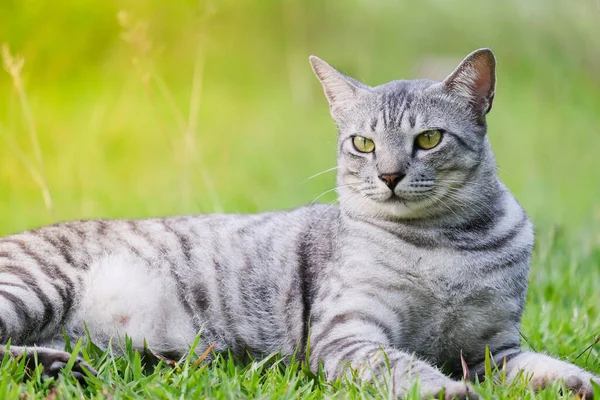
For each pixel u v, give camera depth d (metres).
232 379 5.95
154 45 19.41
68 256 7.01
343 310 6.52
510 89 20.00
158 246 7.22
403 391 5.70
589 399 5.90
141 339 6.90
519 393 5.85
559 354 7.29
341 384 5.87
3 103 16.62
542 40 20.50
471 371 6.95
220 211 10.29
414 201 6.74
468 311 6.72
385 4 23.23
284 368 6.64
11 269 6.75
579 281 9.37
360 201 6.98
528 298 8.77
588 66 19.86
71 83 19.50
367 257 6.68
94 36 20.00
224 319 7.05
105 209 12.94
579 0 19.25
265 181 14.75
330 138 17.41
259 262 7.16
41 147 15.64
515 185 14.11
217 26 22.78
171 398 5.46
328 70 7.50
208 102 19.88
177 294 7.04
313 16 22.08
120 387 5.66
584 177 14.51
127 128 17.20
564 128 17.41
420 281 6.64
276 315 7.00
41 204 13.18
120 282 6.96
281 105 20.28
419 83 7.39
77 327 6.87
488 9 21.89
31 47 18.48
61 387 5.53
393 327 6.59
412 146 6.88
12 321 6.46
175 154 12.15
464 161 6.89
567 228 11.64
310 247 7.13
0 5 18.64
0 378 5.64
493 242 6.79
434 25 21.98
